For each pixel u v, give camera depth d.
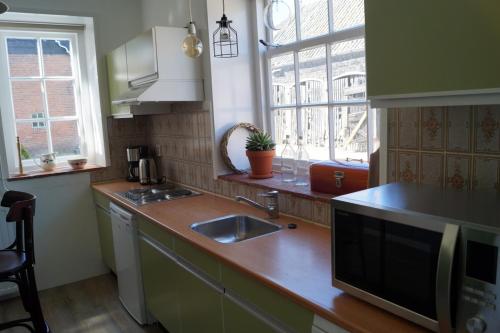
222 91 2.73
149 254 2.53
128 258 2.79
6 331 2.87
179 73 2.71
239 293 1.65
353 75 2.16
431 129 1.41
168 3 3.15
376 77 1.22
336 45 2.24
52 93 3.73
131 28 3.70
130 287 2.85
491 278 0.87
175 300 2.25
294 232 1.95
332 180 2.01
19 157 3.46
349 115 2.21
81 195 3.64
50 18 3.45
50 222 3.52
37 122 3.68
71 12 3.39
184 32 2.72
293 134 2.62
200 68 2.79
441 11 1.02
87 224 3.70
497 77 0.93
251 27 2.78
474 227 0.90
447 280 0.93
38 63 3.64
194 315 2.06
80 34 3.74
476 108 1.28
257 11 2.73
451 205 1.10
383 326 1.09
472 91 0.98
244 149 2.83
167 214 2.43
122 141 3.79
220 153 2.79
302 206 2.13
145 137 3.92
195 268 2.00
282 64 2.64
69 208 3.60
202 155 2.97
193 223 2.22
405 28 1.11
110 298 3.30
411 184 1.42
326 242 1.80
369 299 1.18
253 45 2.79
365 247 1.17
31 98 3.64
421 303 1.04
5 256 2.41
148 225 2.49
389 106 1.22
